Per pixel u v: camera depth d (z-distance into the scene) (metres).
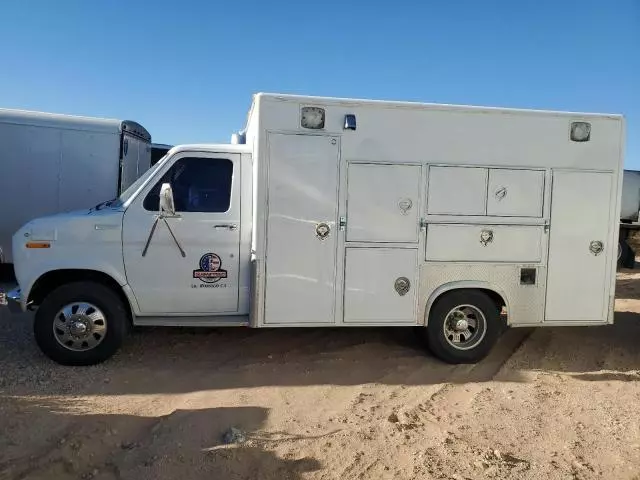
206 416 4.35
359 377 5.41
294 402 4.73
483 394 5.07
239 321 5.52
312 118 5.41
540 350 6.49
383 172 5.54
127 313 5.59
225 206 5.52
